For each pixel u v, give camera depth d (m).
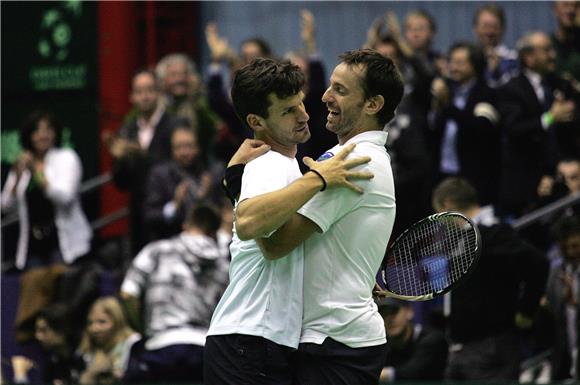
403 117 23.88
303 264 11.81
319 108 23.88
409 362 21.16
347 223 11.81
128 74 30.56
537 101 24.08
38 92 31.03
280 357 11.72
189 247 22.36
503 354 19.78
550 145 24.59
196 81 26.89
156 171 24.86
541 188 24.03
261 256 11.88
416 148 23.72
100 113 30.42
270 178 11.65
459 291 19.89
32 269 25.80
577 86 24.77
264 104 11.92
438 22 29.22
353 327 11.82
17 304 25.92
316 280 11.80
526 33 28.45
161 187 24.72
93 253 28.11
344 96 11.95
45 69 31.05
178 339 21.91
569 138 24.70
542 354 22.73
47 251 26.30
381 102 11.96
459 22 29.09
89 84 30.62
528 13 28.45
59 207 26.12
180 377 22.05
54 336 24.59
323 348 11.77
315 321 11.82
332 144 23.75
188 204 24.67
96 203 29.95
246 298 11.88
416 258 12.87
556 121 24.52
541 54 24.55
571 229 21.41
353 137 12.05
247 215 11.37
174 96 26.56
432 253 12.78
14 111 31.19
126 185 25.92
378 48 24.77
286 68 11.94
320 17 29.81
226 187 12.06
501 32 26.08
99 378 22.64
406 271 12.90
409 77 24.61
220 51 25.66
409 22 25.58
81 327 24.95
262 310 11.75
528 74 24.64
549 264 19.48
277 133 11.99
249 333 11.73
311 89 23.98
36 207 26.14
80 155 30.52
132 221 25.92
